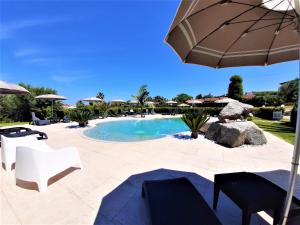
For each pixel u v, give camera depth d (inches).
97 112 744.3
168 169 153.6
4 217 90.4
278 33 87.9
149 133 418.6
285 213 61.5
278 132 358.6
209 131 289.4
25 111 621.6
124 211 95.0
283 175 142.2
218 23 77.7
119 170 151.0
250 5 69.8
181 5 54.4
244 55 98.7
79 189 118.6
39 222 86.7
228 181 88.5
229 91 1081.4
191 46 85.7
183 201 76.6
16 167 120.9
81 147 230.2
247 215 70.9
